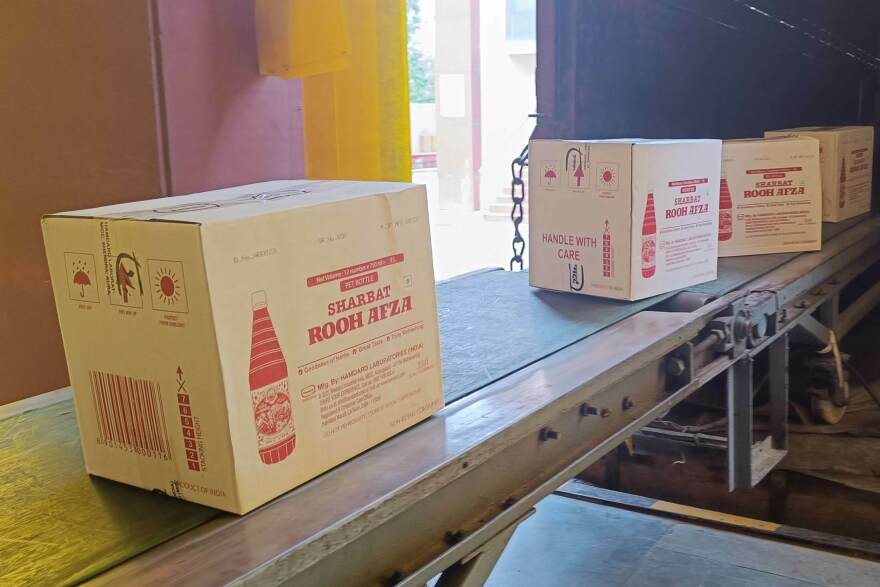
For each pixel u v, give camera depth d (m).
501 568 2.61
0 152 2.46
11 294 2.55
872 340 3.80
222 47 2.39
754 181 2.86
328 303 1.14
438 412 1.37
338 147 2.60
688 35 4.14
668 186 2.17
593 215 2.16
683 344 1.89
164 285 1.01
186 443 1.05
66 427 1.40
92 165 2.38
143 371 1.07
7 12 2.37
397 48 2.53
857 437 2.90
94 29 2.29
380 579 1.10
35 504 1.10
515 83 14.66
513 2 14.52
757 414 3.05
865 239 3.26
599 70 3.42
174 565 0.92
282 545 0.94
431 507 1.18
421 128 15.53
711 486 2.98
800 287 2.53
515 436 1.31
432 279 1.33
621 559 2.64
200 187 2.38
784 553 2.62
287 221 1.07
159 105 2.28
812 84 4.37
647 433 2.58
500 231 11.51
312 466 1.12
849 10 4.22
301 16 2.39
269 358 1.06
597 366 1.60
